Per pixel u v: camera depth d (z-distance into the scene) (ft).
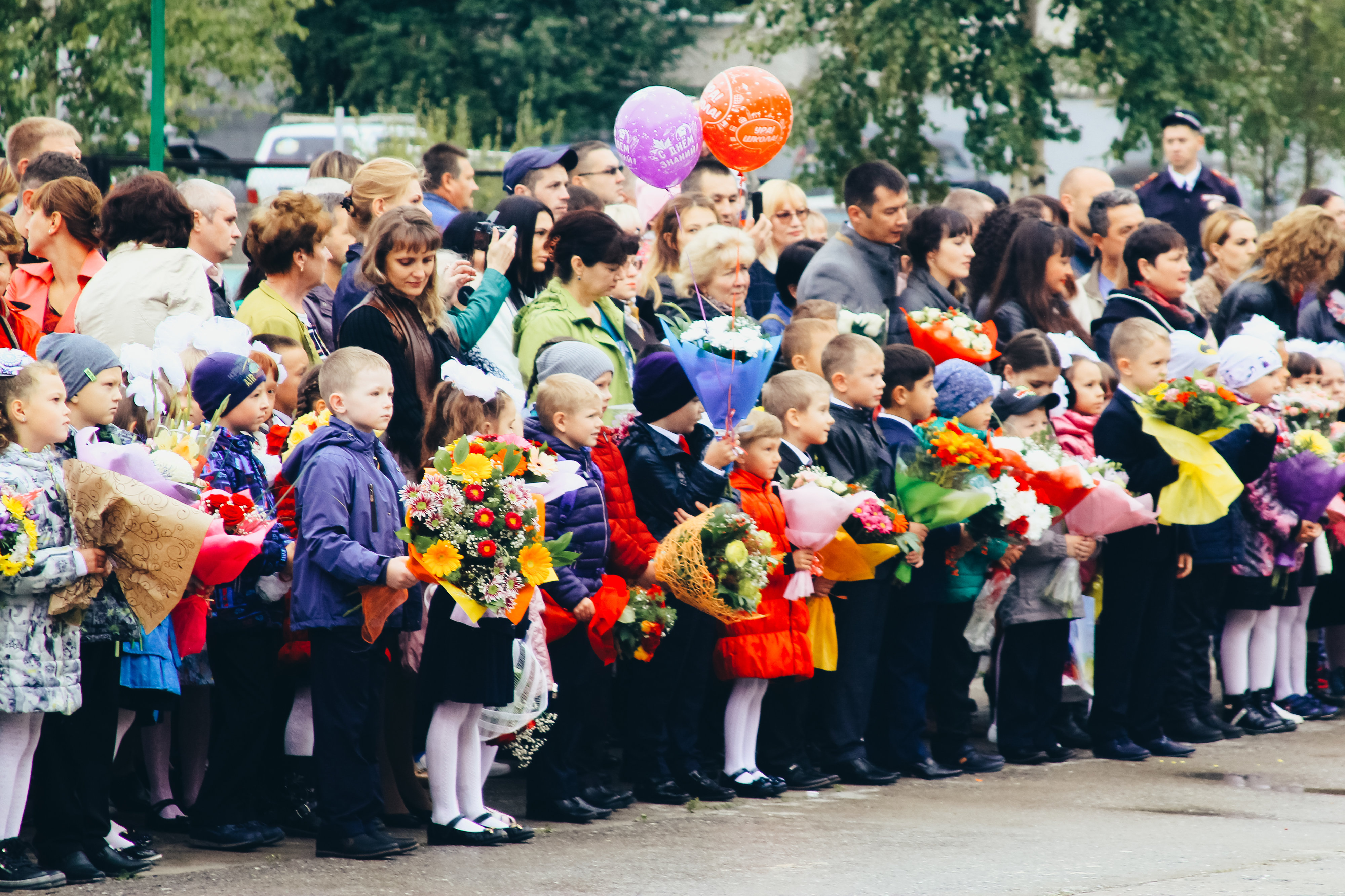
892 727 47.03
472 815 38.06
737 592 40.96
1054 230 56.75
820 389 45.14
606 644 40.81
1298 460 54.24
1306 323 63.67
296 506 36.83
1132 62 97.91
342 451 36.42
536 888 33.22
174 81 117.08
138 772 41.60
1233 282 65.16
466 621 36.94
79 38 103.30
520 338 47.01
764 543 40.91
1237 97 100.07
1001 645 50.90
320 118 136.98
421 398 40.75
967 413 48.14
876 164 54.85
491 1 177.88
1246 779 47.29
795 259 58.34
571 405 40.24
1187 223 77.56
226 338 38.60
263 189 88.94
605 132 181.06
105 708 34.27
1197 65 99.04
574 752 40.93
